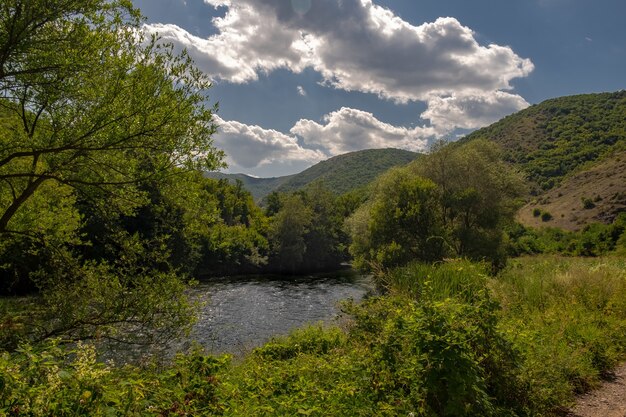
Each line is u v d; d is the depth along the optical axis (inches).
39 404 101.3
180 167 318.3
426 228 1138.0
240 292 1323.8
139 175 319.0
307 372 233.3
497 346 194.5
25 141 286.2
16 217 362.0
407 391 177.2
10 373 101.0
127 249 363.3
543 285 426.3
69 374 112.2
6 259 434.6
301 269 2379.4
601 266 513.7
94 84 287.0
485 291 201.2
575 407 210.2
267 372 248.2
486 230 1239.5
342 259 2736.2
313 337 429.7
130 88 287.1
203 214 376.5
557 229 2573.8
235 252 1893.5
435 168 1291.8
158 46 303.7
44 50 279.9
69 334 321.1
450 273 348.2
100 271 354.6
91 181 335.3
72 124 298.8
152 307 329.7
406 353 180.7
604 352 278.5
